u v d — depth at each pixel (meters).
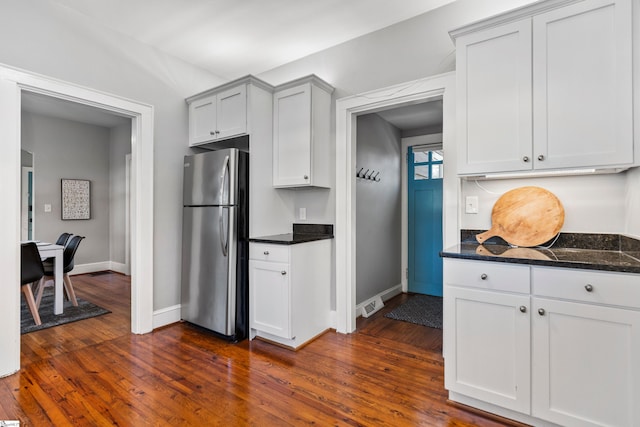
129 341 2.68
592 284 1.43
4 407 1.77
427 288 4.27
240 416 1.72
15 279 2.14
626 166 1.57
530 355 1.57
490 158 1.88
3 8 2.13
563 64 1.68
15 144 2.14
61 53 2.39
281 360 2.36
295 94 2.82
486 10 2.26
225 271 2.69
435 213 4.23
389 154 4.14
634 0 1.54
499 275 1.64
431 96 2.49
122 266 5.55
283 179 2.91
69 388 1.97
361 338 2.76
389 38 2.67
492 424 1.65
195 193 2.95
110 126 5.71
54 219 5.21
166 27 2.70
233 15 2.56
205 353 2.47
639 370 1.35
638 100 1.53
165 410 1.76
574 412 1.48
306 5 2.44
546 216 2.02
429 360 2.35
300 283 2.59
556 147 1.70
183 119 3.22
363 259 3.50
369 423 1.66
